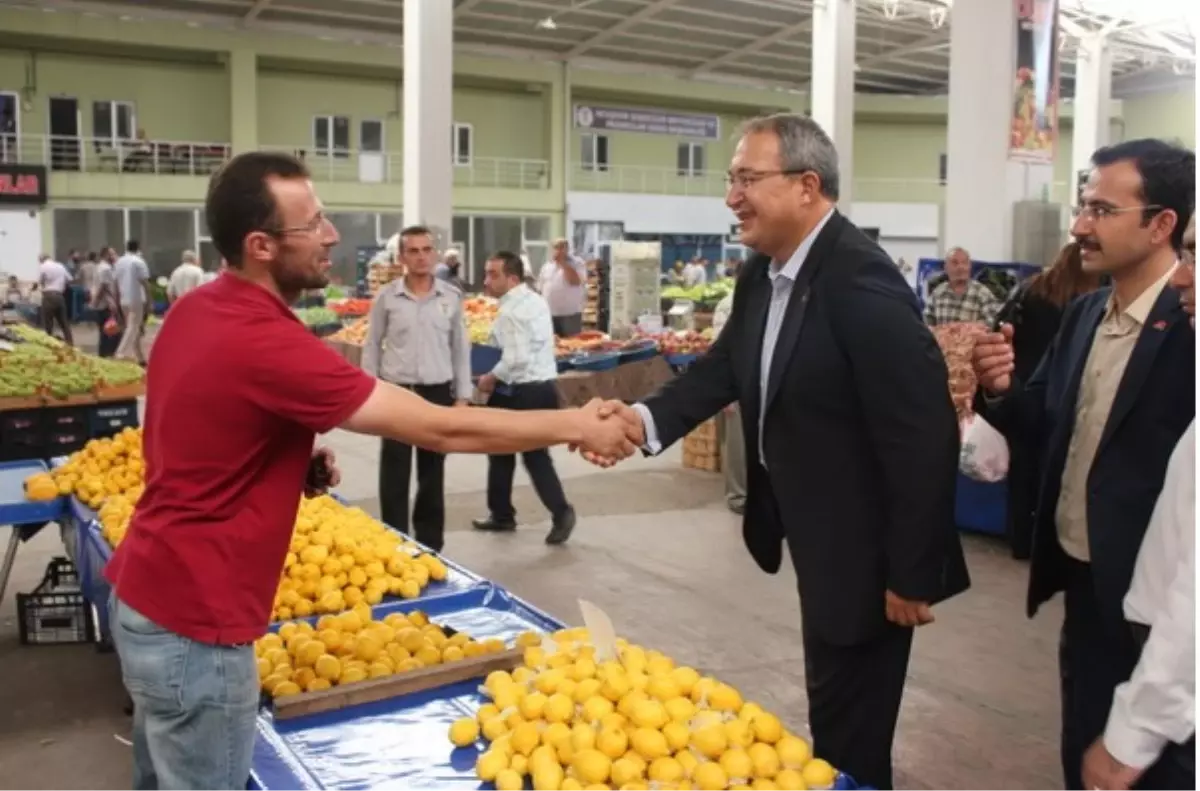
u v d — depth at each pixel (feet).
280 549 7.04
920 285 31.04
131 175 80.53
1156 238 7.73
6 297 57.36
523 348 20.88
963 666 15.40
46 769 12.42
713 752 7.23
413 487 26.45
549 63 95.25
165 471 6.81
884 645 8.47
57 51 79.77
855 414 8.08
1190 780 6.17
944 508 7.78
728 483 24.97
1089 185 7.94
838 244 8.07
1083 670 8.50
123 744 13.08
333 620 10.46
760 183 8.07
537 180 97.50
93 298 60.59
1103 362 8.27
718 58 97.81
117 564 7.22
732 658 15.80
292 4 78.69
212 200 6.92
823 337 8.00
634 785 6.94
